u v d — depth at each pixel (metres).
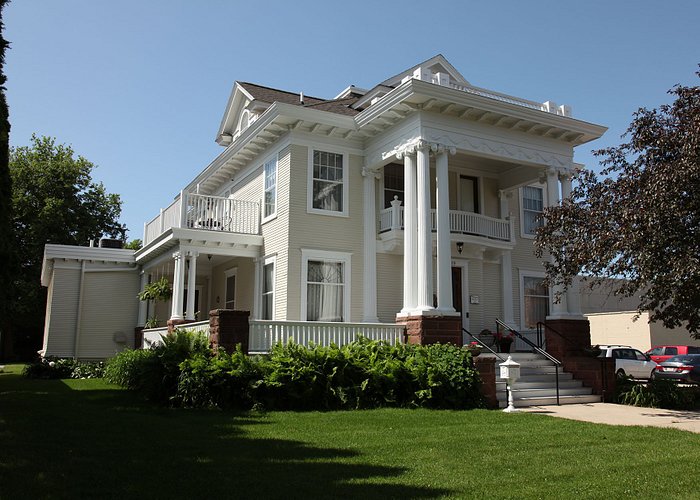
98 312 22.02
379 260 17.33
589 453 7.29
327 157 17.19
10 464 6.09
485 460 6.78
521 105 16.83
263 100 20.05
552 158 17.11
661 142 11.52
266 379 11.02
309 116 16.30
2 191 10.23
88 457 6.54
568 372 15.22
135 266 22.73
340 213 17.00
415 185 15.64
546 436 8.47
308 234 16.48
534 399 13.31
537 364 15.52
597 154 13.03
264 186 18.30
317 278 16.53
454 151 15.44
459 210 18.95
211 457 6.61
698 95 11.57
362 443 7.67
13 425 8.65
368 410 11.02
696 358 21.28
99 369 19.06
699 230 10.77
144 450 6.95
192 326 14.57
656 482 5.89
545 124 16.39
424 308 14.22
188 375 11.11
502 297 19.14
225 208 19.03
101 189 39.81
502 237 18.77
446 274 14.77
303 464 6.34
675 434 8.80
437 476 5.97
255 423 9.16
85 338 21.67
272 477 5.74
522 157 16.55
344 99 21.22
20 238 35.41
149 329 19.31
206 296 23.23
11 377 18.98
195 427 8.66
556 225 13.25
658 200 10.73
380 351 12.78
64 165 36.78
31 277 34.78
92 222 37.66
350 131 17.11
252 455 6.76
